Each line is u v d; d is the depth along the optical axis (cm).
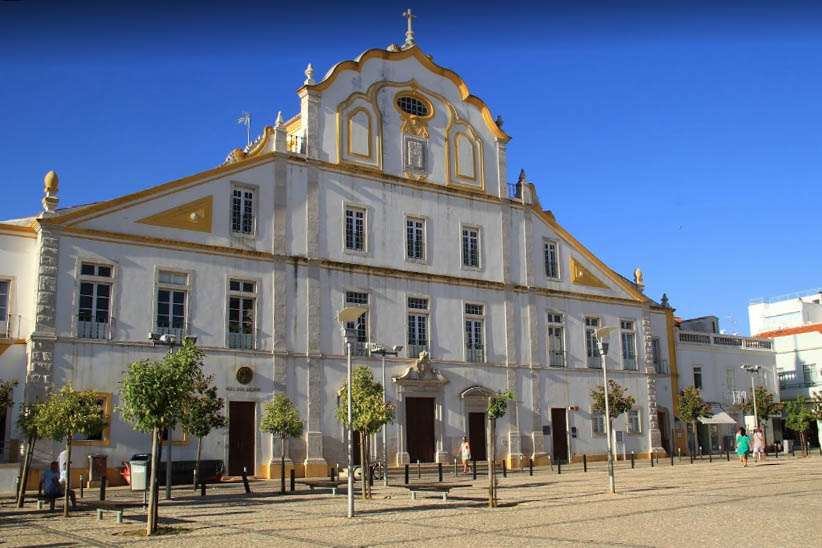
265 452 3127
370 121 3688
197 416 2411
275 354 3206
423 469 3447
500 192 4078
